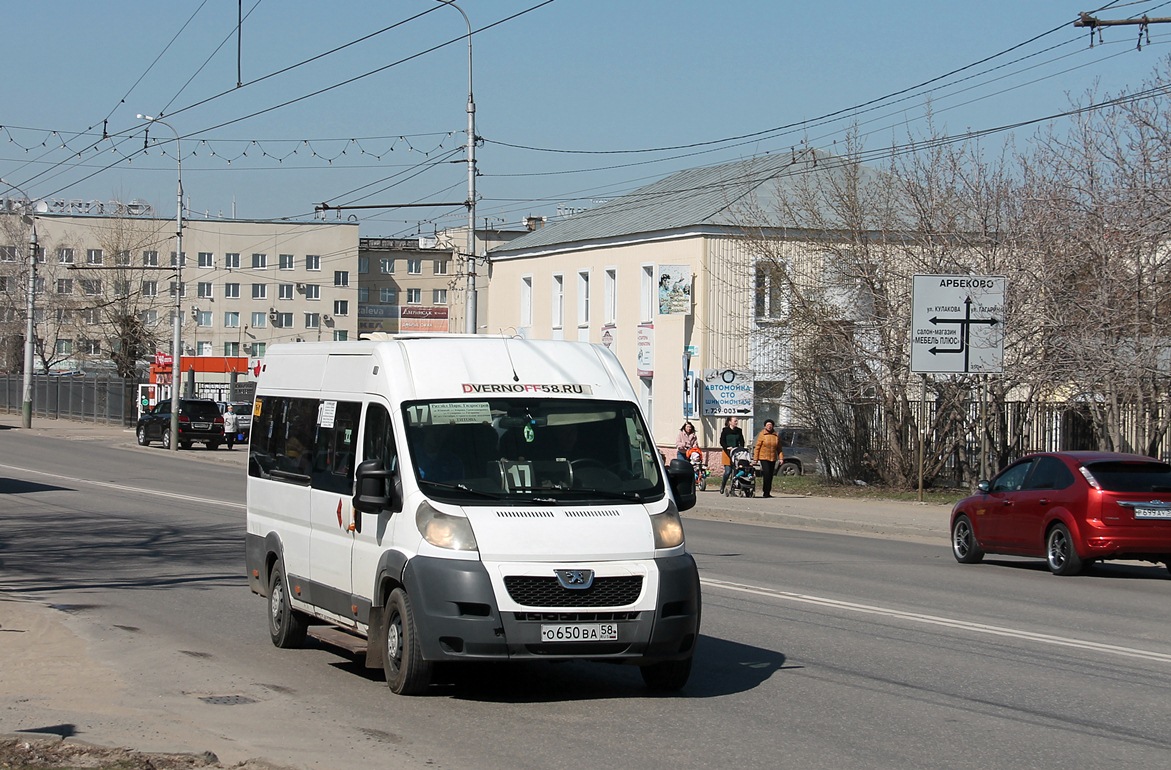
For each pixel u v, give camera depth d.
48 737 7.11
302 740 7.43
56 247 85.88
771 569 16.75
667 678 8.77
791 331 33.84
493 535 8.12
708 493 32.47
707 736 7.61
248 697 8.67
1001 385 30.00
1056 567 16.95
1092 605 13.91
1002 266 29.77
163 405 51.00
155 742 7.24
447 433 8.79
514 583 8.03
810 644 10.93
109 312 82.00
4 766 6.57
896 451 31.83
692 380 36.41
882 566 17.61
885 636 11.40
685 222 43.12
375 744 7.35
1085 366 26.69
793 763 6.99
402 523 8.48
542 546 8.10
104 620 12.04
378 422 9.10
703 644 10.90
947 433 31.47
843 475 33.69
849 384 32.50
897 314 31.41
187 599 13.49
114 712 8.08
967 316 27.31
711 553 18.86
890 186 32.53
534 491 8.60
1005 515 17.88
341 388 9.88
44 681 9.06
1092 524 16.42
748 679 9.41
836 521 24.84
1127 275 26.16
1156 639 11.50
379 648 8.87
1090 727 7.93
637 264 45.84
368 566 8.93
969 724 7.98
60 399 76.19
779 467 39.47
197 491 29.12
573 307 49.84
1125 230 26.08
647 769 6.83
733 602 13.46
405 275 103.88
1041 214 28.88
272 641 10.92
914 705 8.53
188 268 93.12
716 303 42.59
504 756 7.11
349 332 97.94
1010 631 11.79
